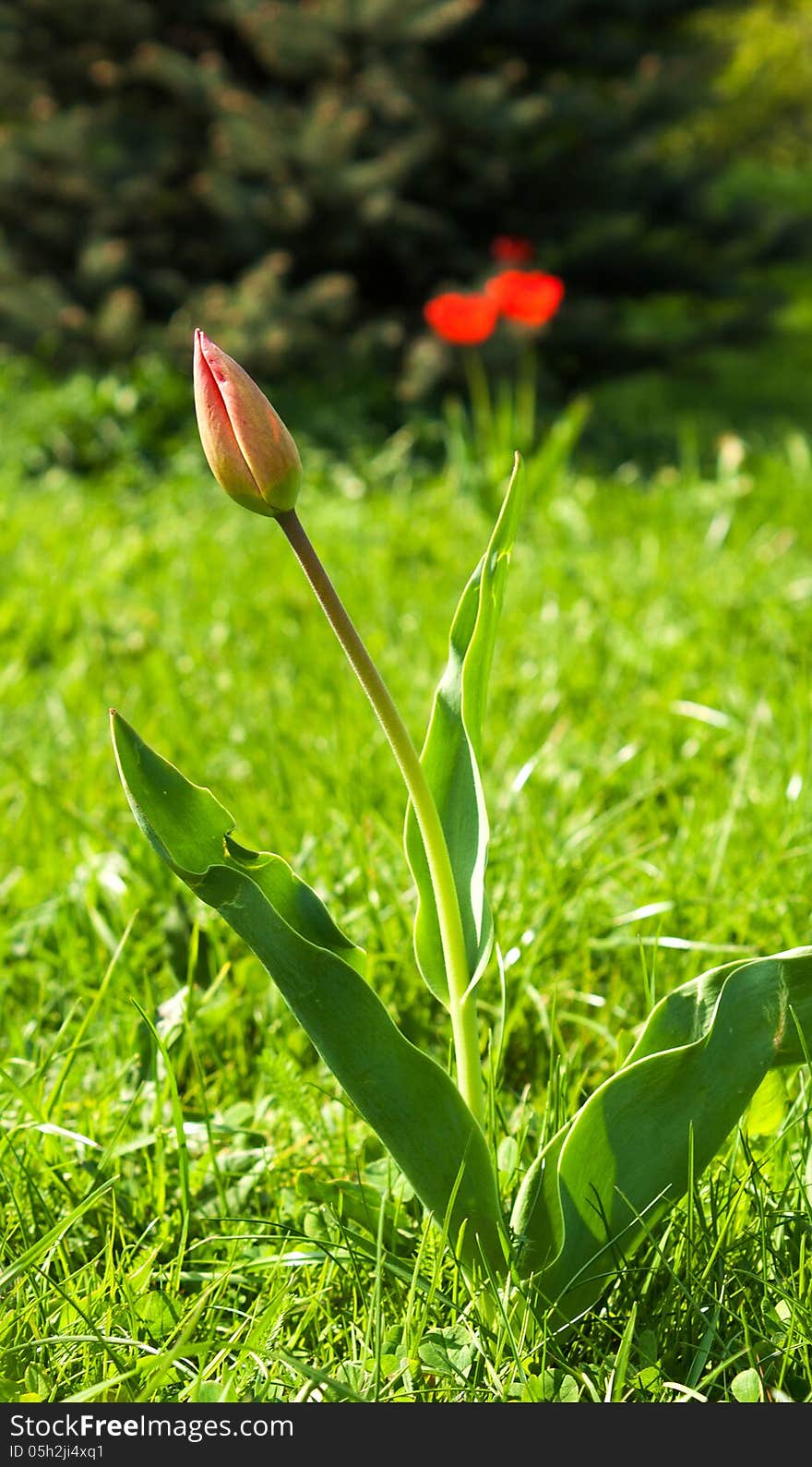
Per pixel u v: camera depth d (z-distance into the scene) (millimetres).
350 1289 1191
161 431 4434
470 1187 1131
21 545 3227
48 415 4312
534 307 3918
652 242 5805
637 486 4215
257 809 1660
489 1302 1149
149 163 5152
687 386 6430
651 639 2357
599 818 1624
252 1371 1136
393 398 4926
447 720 1174
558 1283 1140
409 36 4953
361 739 1885
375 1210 1206
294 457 1085
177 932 1425
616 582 2793
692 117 5820
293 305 4789
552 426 4965
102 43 5223
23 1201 1234
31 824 1705
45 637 2592
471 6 4863
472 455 4324
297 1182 1214
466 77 5289
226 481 1085
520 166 5258
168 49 5266
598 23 5594
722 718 1881
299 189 4910
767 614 2436
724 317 5902
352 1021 1116
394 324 5094
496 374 4844
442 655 2328
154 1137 1246
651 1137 1131
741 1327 1149
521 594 2744
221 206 4934
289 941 1112
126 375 4820
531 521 3371
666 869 1497
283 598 2758
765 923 1455
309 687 2189
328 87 5070
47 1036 1398
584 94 5270
